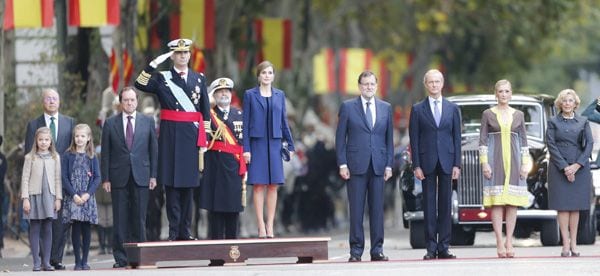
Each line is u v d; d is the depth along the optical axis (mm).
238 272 39594
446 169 46188
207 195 46688
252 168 45656
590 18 113688
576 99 46750
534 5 106000
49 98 46688
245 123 45781
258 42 83188
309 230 80062
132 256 43250
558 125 46656
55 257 46438
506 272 38562
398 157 80750
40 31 70875
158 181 46188
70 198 45781
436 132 46188
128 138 46281
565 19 109188
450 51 118250
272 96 45938
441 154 46125
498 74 119188
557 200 46469
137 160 46250
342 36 117375
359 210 45594
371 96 45875
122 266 46312
